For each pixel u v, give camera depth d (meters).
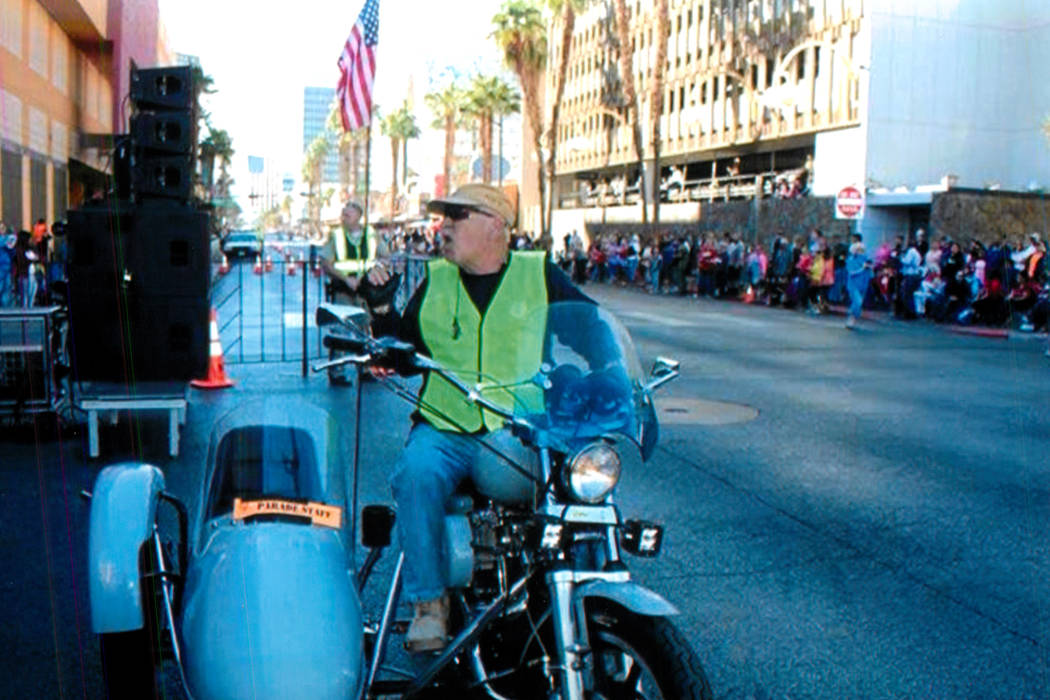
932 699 4.19
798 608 5.15
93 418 7.84
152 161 8.96
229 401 10.32
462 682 3.55
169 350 8.51
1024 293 20.41
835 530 6.46
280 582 3.17
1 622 4.78
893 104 37.06
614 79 59.56
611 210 49.00
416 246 47.88
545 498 3.13
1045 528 6.58
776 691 4.23
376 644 3.54
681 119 51.66
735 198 43.69
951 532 6.46
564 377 3.28
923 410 10.82
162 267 8.42
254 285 30.28
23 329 8.71
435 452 3.54
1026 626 4.98
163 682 3.71
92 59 39.03
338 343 3.41
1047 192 28.69
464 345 3.58
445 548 3.40
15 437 8.55
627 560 5.80
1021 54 38.00
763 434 9.37
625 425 3.19
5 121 25.97
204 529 3.57
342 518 3.60
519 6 50.81
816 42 40.06
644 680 3.20
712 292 30.05
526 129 71.88
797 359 14.99
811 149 43.22
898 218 30.39
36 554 5.70
